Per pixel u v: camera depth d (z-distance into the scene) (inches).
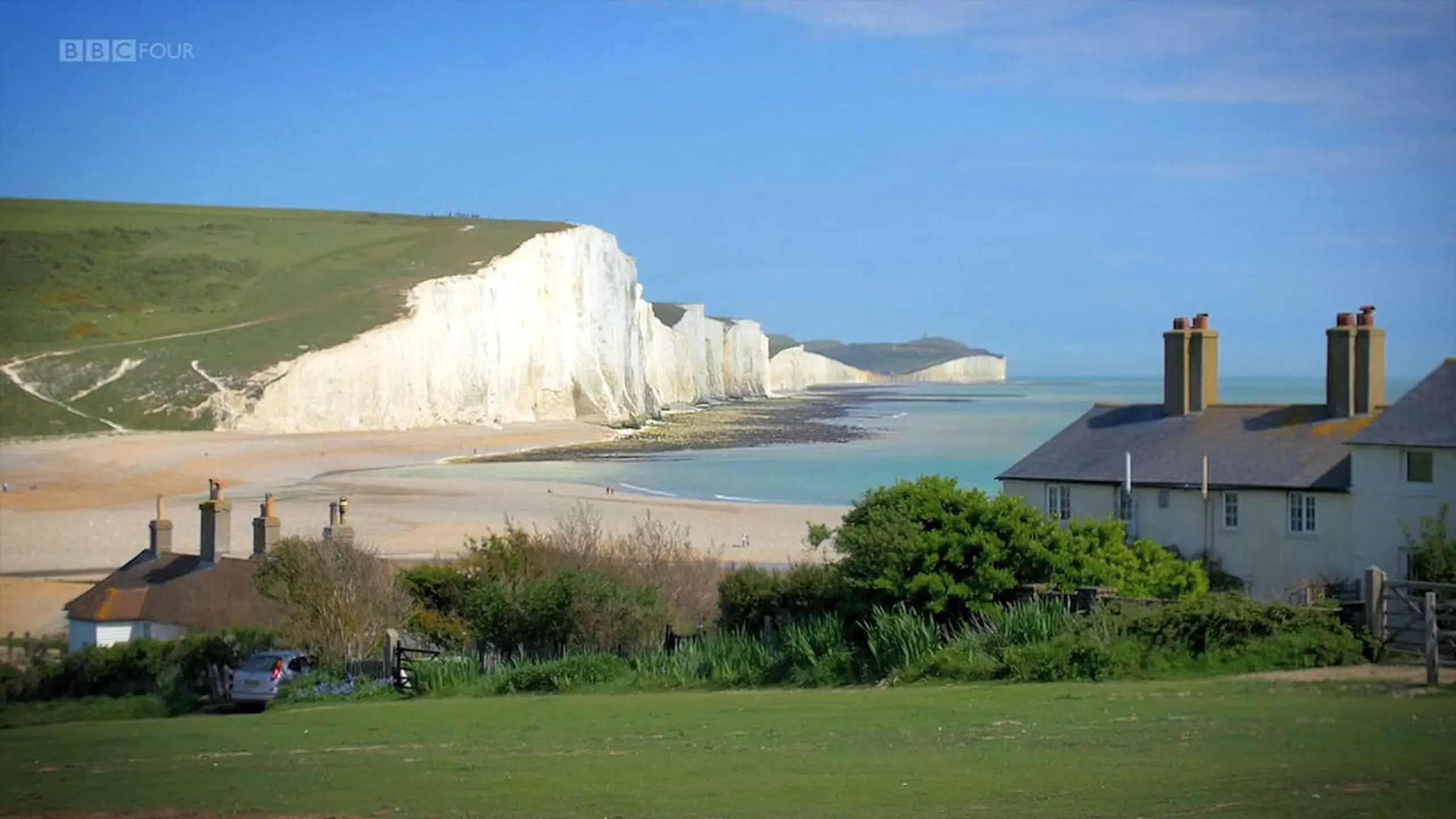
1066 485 1593.3
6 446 4178.2
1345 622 870.4
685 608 1286.9
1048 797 482.9
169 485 3585.1
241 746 798.5
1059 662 863.1
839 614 1051.3
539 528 2637.8
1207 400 1627.7
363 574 1291.8
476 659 1159.6
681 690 1013.2
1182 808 448.8
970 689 840.9
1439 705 650.2
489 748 709.3
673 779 567.2
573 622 1184.8
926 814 464.1
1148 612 901.2
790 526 2844.5
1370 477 1382.9
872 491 1144.8
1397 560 1365.7
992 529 1038.4
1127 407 1696.6
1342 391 1509.6
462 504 3196.4
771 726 727.1
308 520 2824.8
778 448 5570.9
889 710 759.7
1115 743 589.6
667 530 2496.3
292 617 1259.8
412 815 517.3
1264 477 1457.9
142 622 1513.3
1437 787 463.2
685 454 5201.8
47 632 1706.4
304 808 547.2
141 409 4958.2
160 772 691.4
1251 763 521.7
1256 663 828.6
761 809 488.7
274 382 5241.1
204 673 1245.1
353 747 758.5
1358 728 590.6
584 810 505.4
